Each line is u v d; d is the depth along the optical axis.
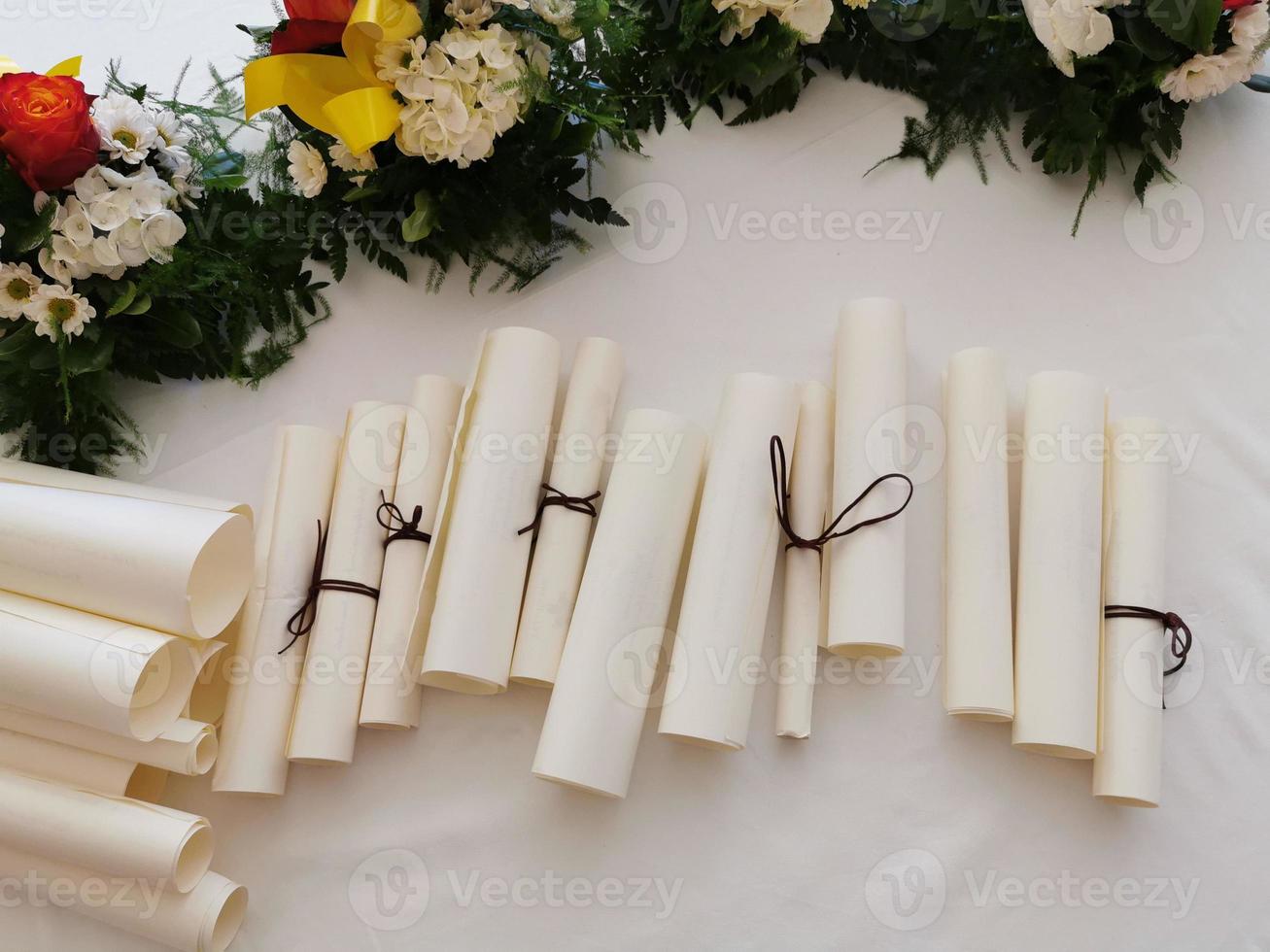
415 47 1.22
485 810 1.24
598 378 1.27
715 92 1.39
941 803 1.21
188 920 1.12
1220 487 1.30
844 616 1.17
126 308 1.29
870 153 1.42
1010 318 1.36
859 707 1.24
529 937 1.20
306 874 1.23
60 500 1.15
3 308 1.24
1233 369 1.34
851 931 1.18
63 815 1.12
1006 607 1.19
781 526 1.24
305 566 1.26
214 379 1.41
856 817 1.21
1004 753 1.23
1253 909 1.18
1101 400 1.23
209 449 1.38
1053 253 1.38
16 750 1.17
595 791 1.13
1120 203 1.39
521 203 1.31
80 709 1.08
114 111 1.28
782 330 1.37
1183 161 1.41
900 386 1.23
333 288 1.42
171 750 1.12
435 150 1.23
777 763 1.23
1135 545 1.21
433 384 1.30
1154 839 1.20
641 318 1.38
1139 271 1.37
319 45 1.25
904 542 1.20
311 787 1.25
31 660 1.09
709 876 1.20
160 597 1.10
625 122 1.32
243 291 1.37
